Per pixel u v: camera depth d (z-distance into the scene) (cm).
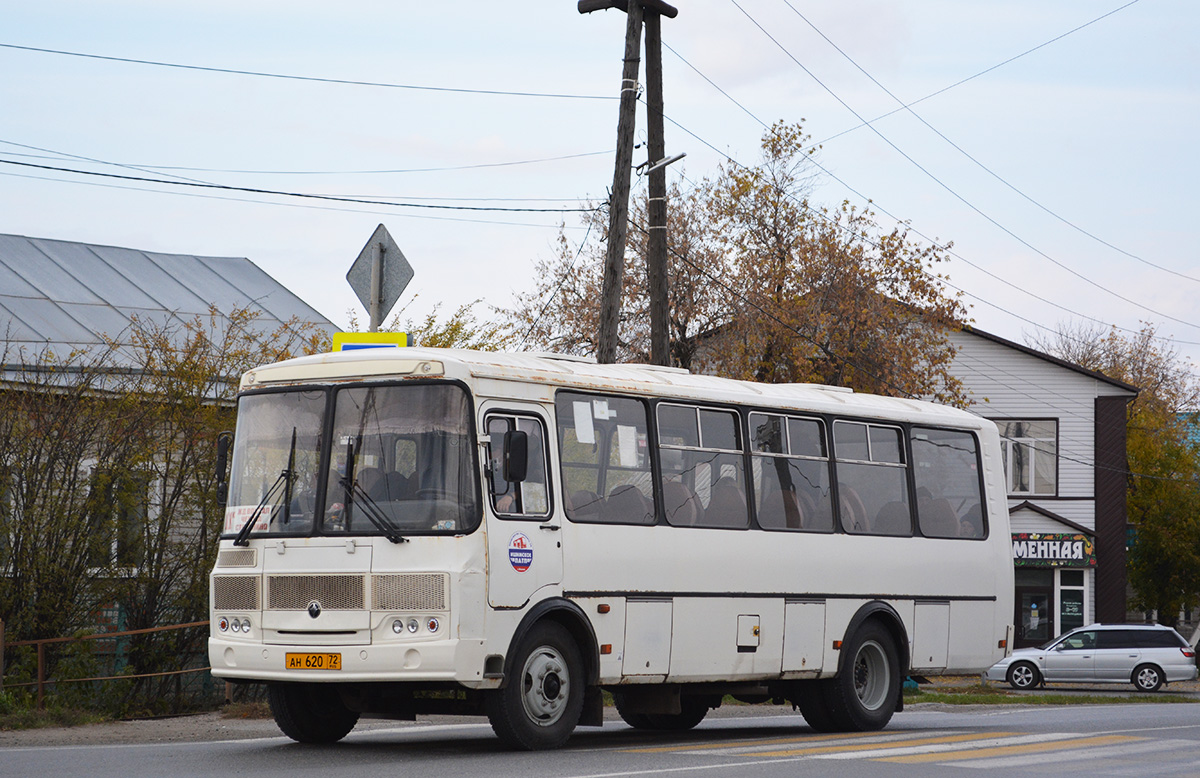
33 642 2119
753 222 5309
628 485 1659
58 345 2845
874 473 2020
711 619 1727
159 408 2327
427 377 1483
